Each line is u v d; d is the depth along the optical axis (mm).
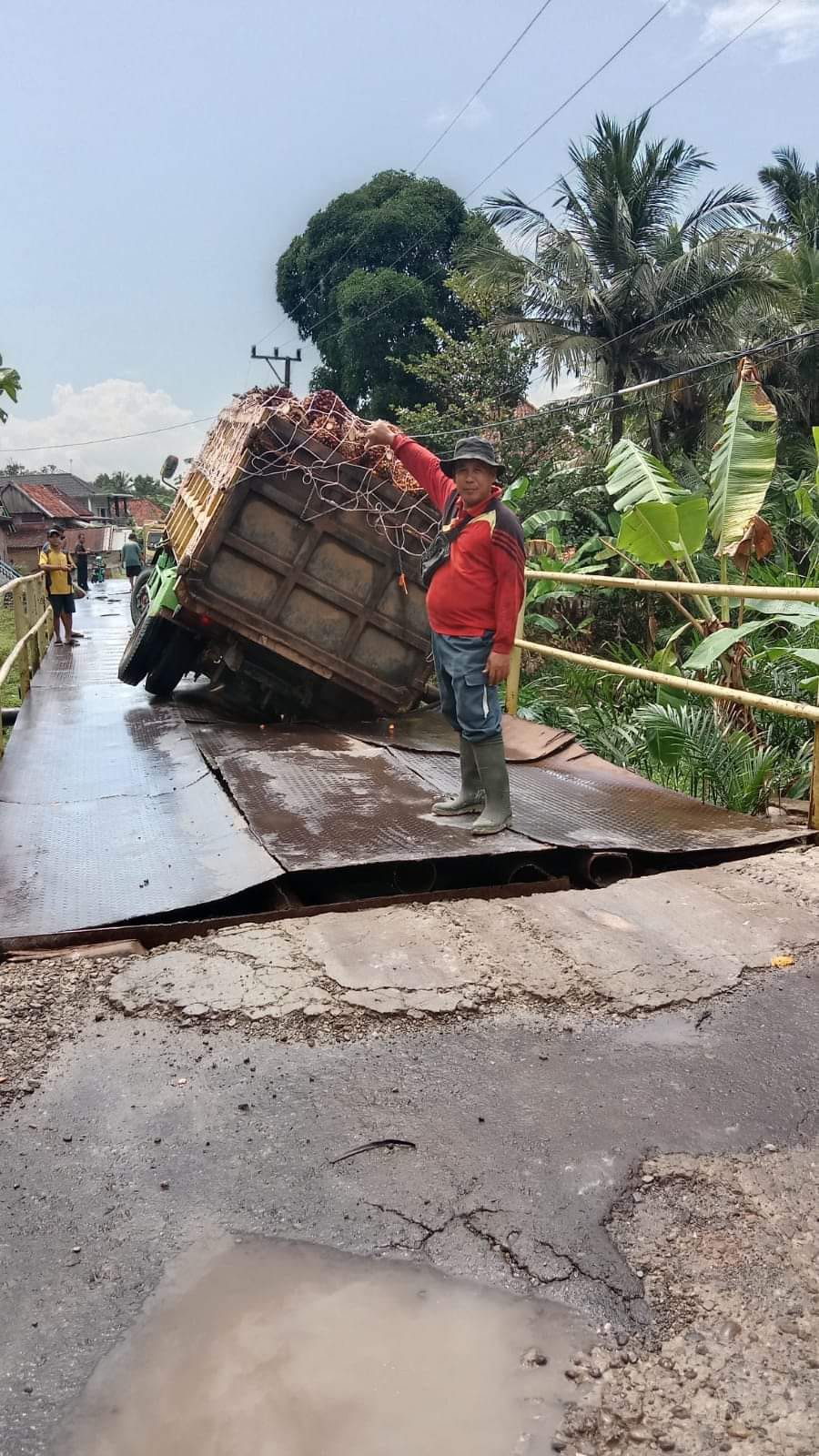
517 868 4695
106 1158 2561
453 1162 2541
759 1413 1852
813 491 13195
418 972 3488
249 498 7562
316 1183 2467
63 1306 2104
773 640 9930
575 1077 2912
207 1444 1795
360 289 31844
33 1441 1805
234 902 4285
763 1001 3359
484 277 23312
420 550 7832
